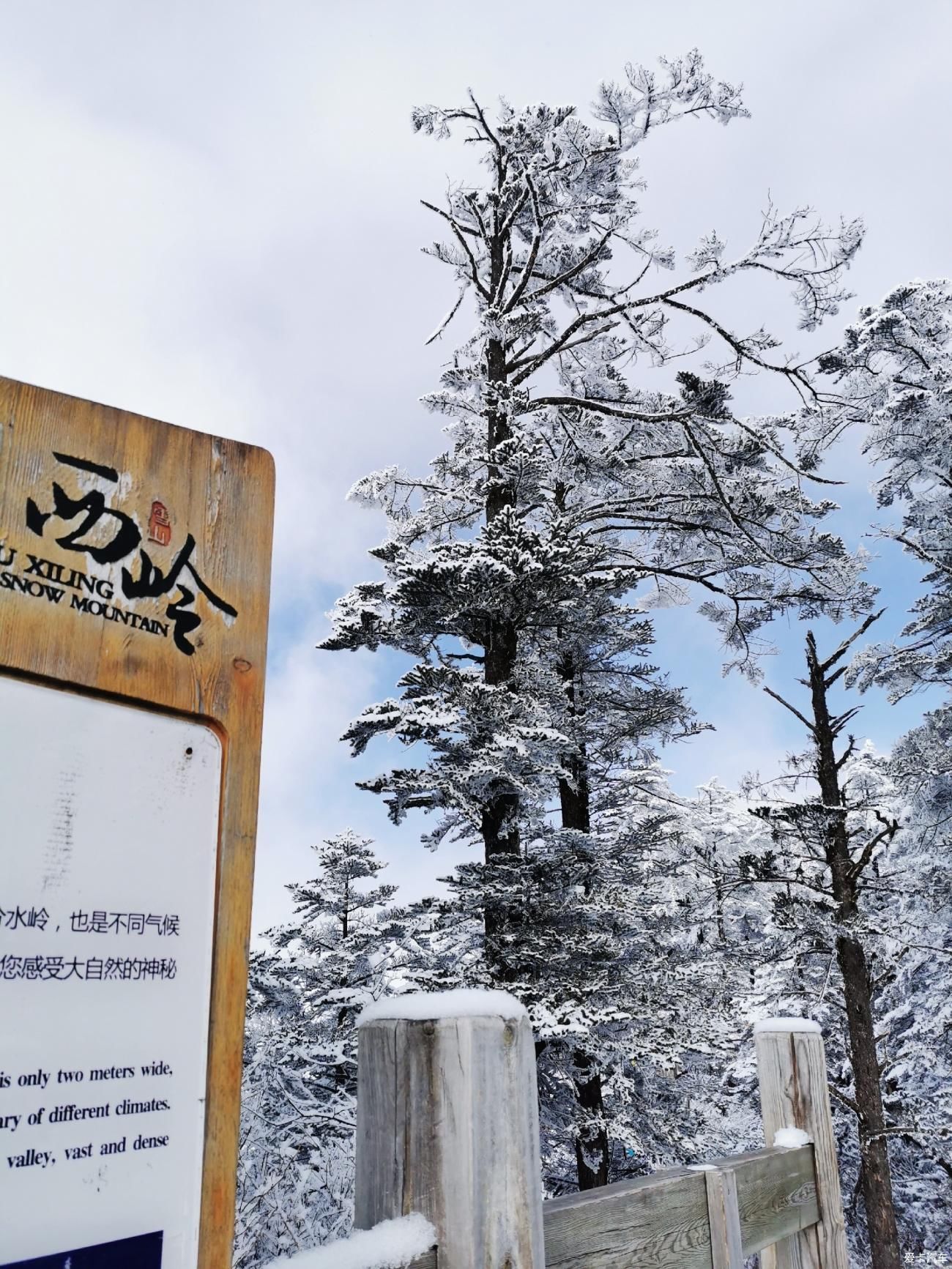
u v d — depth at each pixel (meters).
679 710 10.51
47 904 0.86
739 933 16.41
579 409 10.20
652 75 8.66
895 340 14.88
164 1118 0.89
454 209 10.69
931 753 14.53
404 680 7.26
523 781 7.21
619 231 9.85
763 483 10.55
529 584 7.42
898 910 15.01
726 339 10.02
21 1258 0.76
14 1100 0.79
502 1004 1.25
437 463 9.97
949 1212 13.97
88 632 0.96
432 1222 1.13
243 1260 4.53
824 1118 2.49
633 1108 9.03
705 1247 1.79
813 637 13.58
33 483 0.97
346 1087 6.60
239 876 1.02
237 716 1.06
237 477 1.15
